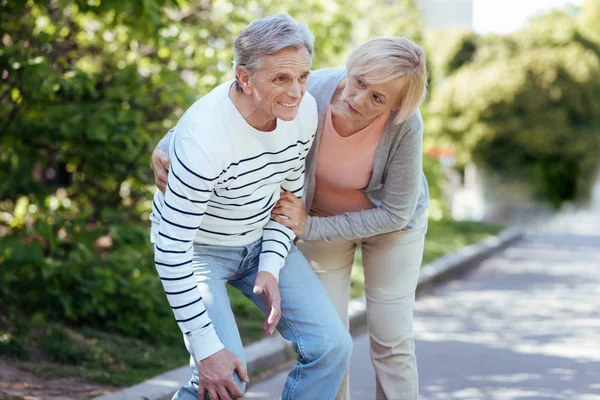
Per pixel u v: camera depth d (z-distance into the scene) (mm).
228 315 3270
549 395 5605
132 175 6742
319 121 3594
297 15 8531
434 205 13797
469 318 8594
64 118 6352
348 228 3729
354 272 9586
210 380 3111
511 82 27984
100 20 6770
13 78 6078
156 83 6629
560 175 28875
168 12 7816
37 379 4898
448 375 6117
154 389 4867
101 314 6012
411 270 3936
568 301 9883
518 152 28531
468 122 28250
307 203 3793
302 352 3340
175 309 3111
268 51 2969
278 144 3205
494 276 12242
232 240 3348
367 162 3641
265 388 5547
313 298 3371
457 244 14758
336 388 3365
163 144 3451
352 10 10172
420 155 3617
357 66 3365
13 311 5836
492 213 29094
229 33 7910
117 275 6168
